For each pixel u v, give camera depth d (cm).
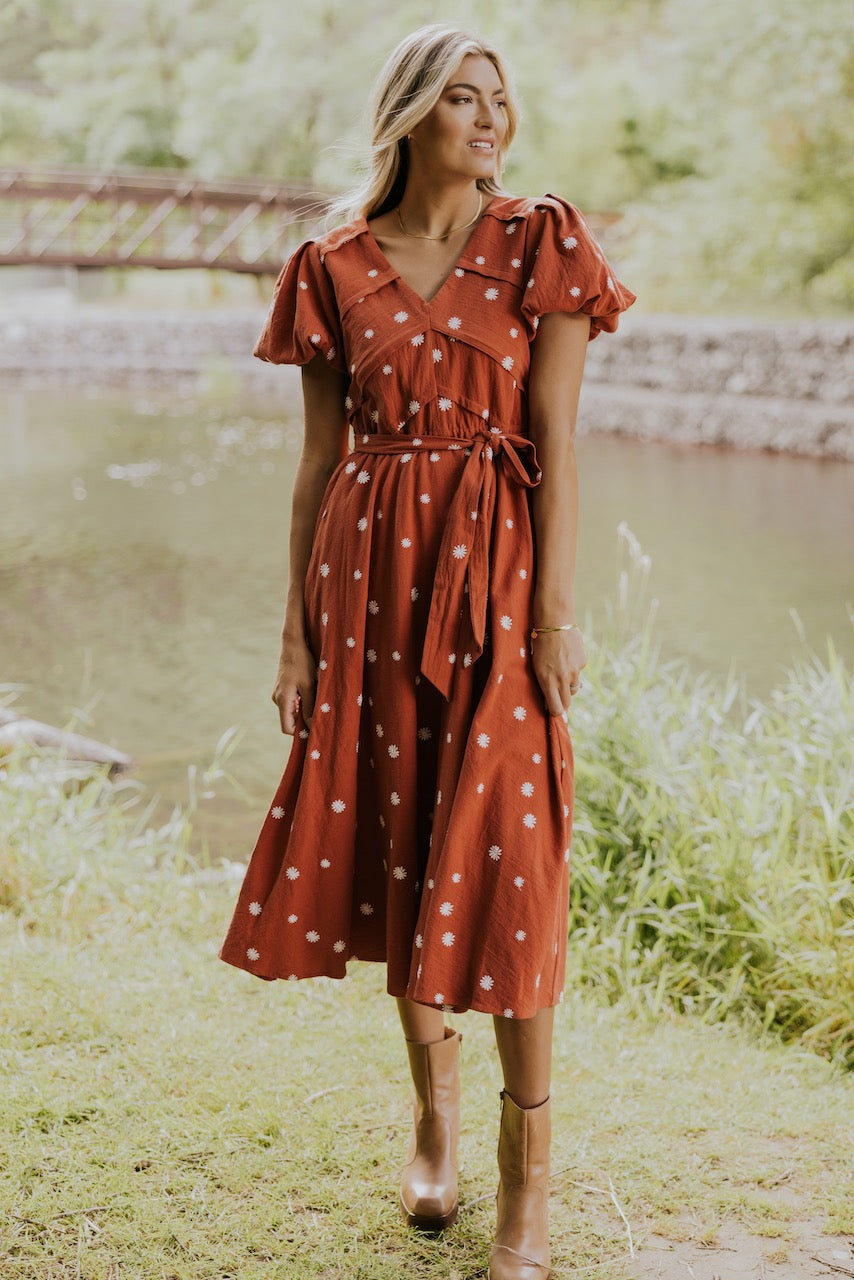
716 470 1331
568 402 174
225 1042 239
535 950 169
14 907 305
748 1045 262
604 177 2352
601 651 397
